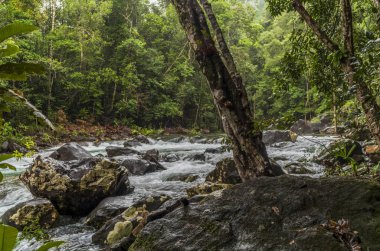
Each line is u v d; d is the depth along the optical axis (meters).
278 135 13.45
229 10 31.62
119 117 28.98
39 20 23.12
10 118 18.80
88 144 18.16
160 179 7.86
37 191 5.44
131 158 9.28
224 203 2.88
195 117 32.09
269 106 35.34
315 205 2.55
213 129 32.34
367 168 4.60
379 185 2.65
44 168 5.67
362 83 3.19
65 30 26.39
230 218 2.67
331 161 7.18
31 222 4.70
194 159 10.86
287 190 2.78
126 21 30.91
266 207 2.65
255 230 2.47
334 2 4.48
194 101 31.72
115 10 30.44
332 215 2.42
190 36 4.04
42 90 25.06
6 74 1.04
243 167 3.93
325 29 4.56
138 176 8.31
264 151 3.90
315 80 4.23
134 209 4.40
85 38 26.70
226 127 4.00
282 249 2.21
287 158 9.38
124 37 29.50
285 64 4.45
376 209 2.39
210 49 3.96
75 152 9.52
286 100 29.23
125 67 27.69
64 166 5.82
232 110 3.89
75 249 3.88
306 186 2.78
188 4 4.05
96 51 27.22
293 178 2.93
